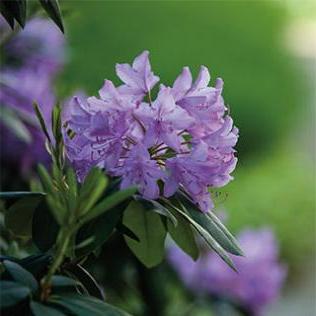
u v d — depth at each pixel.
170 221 2.36
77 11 3.67
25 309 1.92
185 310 4.82
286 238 10.68
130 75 2.27
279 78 17.97
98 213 1.93
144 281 4.47
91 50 17.22
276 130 16.06
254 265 4.73
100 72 16.42
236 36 19.12
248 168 14.40
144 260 2.42
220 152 2.23
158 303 4.53
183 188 2.31
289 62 19.48
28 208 2.33
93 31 17.61
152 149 2.26
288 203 11.12
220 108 2.23
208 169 2.21
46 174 1.94
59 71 5.08
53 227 2.25
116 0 18.48
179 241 2.39
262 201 11.13
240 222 10.88
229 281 4.74
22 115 4.13
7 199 2.31
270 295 4.77
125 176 2.17
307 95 18.20
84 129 2.22
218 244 2.16
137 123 2.21
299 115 17.31
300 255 10.69
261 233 4.84
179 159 2.21
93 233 2.13
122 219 2.33
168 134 2.19
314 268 10.66
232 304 4.75
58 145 2.24
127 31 18.19
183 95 2.25
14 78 4.45
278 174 12.24
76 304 1.92
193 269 4.70
